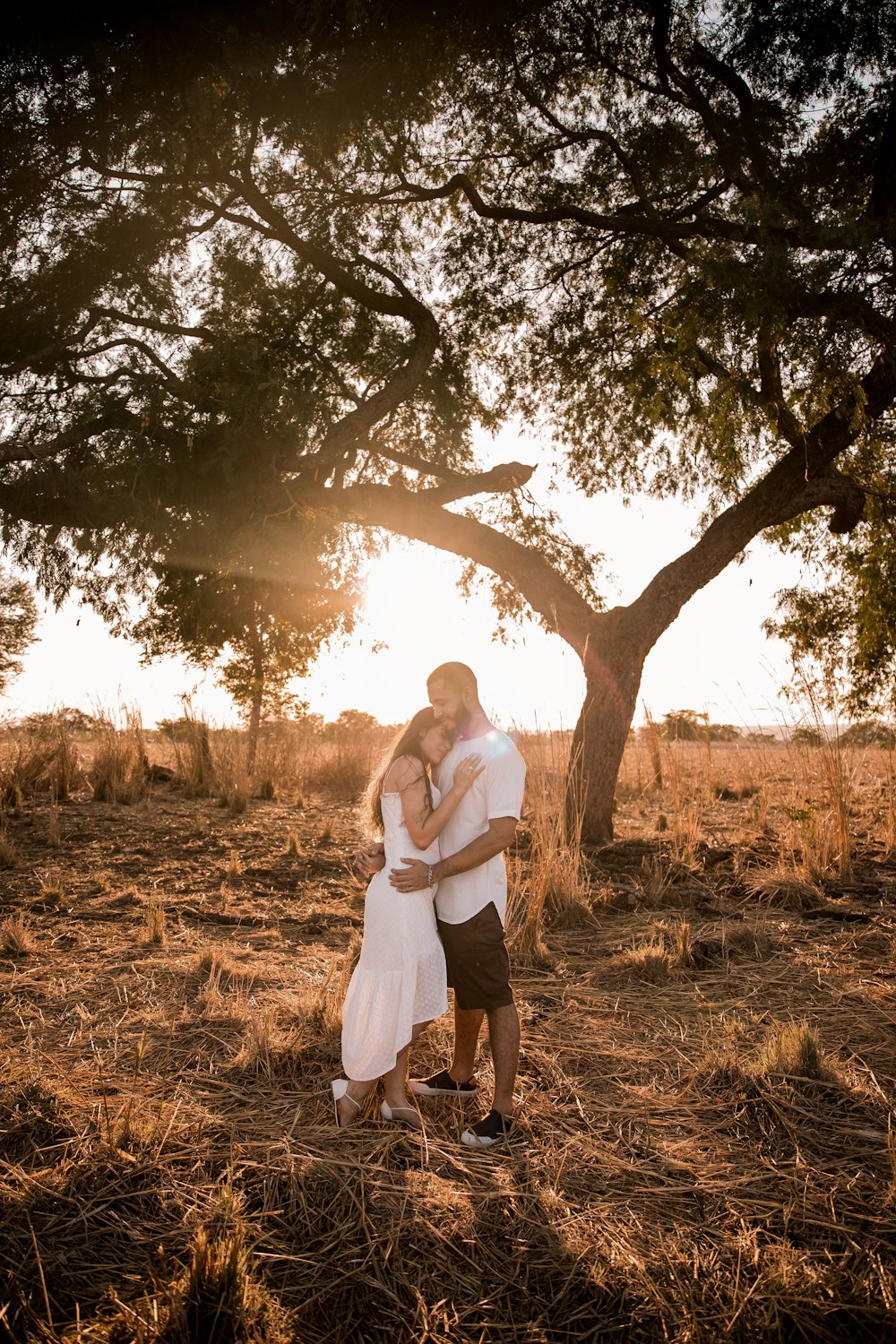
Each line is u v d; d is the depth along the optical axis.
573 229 11.81
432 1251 2.72
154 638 14.16
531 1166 3.20
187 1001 4.68
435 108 10.56
